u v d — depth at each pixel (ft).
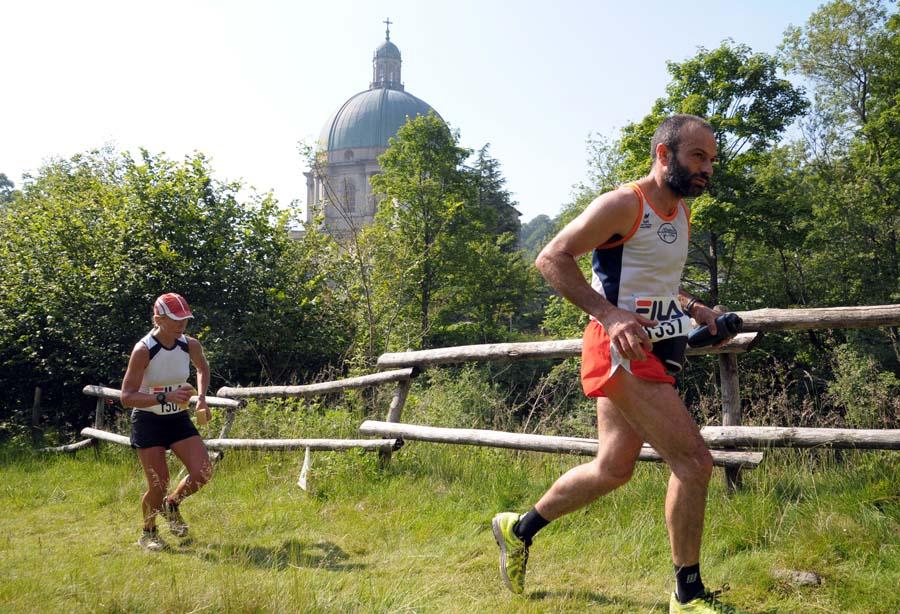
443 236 122.62
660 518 14.35
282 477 21.70
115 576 13.10
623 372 9.41
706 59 97.04
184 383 16.76
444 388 28.02
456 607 11.18
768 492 14.39
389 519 16.84
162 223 54.80
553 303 112.47
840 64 117.39
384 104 321.52
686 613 9.57
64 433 46.83
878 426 18.31
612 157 123.44
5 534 17.48
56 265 51.31
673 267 9.71
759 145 97.14
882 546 11.83
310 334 58.75
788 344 52.95
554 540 14.25
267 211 61.41
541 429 22.63
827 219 107.34
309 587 11.67
